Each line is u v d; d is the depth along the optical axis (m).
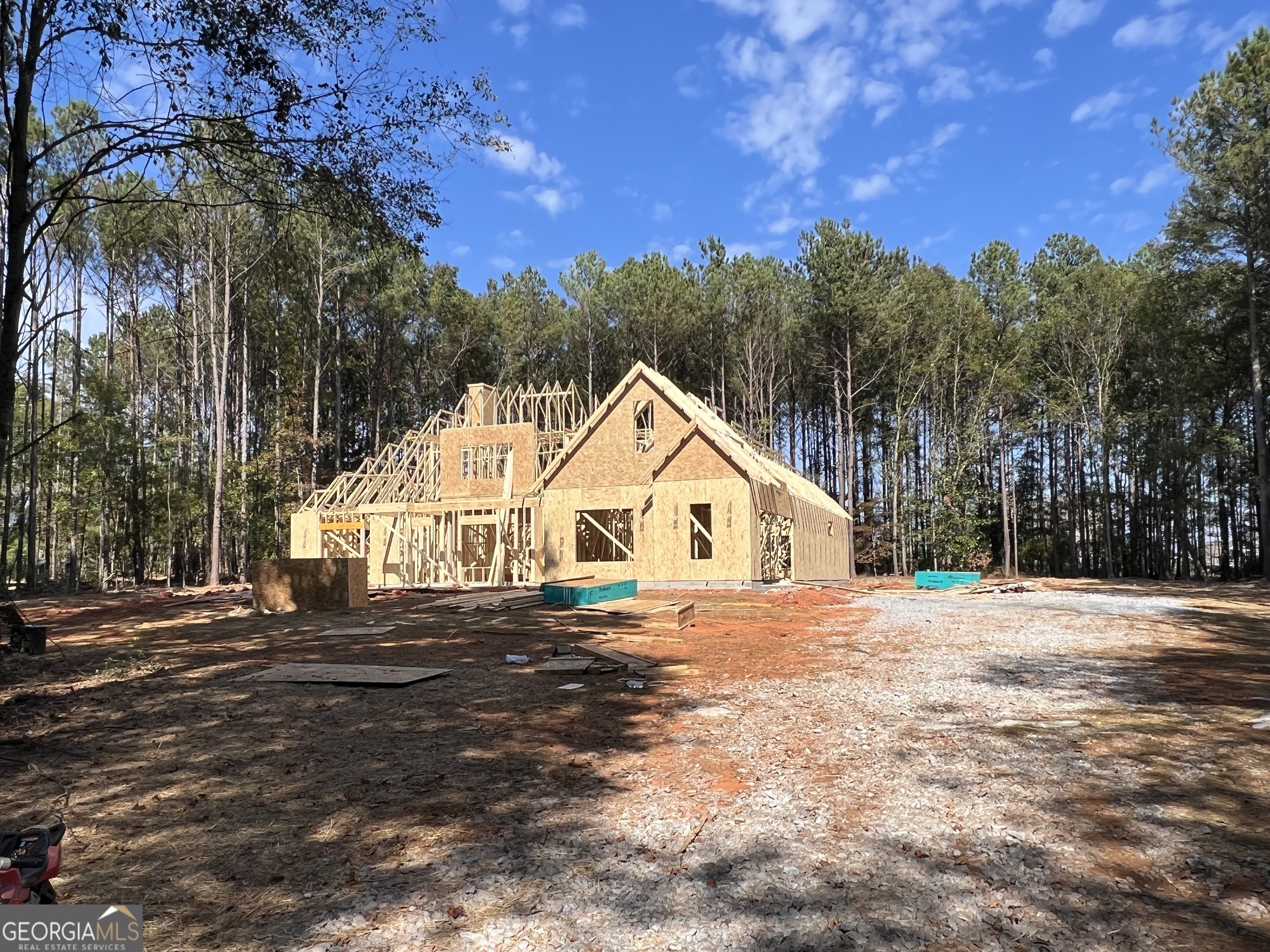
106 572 33.56
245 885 3.83
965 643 11.19
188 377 41.66
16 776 5.51
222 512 33.44
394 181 9.54
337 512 26.58
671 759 5.76
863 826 4.39
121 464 33.50
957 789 4.92
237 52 8.01
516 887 3.75
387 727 6.71
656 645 11.34
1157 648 10.53
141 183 10.09
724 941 3.21
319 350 35.19
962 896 3.55
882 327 38.31
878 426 47.50
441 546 25.47
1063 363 39.66
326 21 8.32
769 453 32.12
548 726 6.70
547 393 27.28
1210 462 33.34
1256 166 24.22
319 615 15.86
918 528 41.81
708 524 26.20
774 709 7.22
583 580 19.81
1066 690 7.82
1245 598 19.08
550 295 46.38
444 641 11.75
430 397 48.03
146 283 37.78
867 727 6.48
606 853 4.13
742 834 4.33
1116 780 4.99
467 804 4.87
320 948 3.22
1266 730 6.04
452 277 43.19
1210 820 4.30
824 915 3.41
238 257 32.62
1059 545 45.62
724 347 42.00
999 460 46.31
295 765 5.70
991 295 44.25
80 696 7.96
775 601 18.28
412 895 3.69
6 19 8.09
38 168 15.68
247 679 8.61
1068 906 3.43
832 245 39.03
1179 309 31.77
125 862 4.11
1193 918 3.29
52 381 31.02
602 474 23.83
